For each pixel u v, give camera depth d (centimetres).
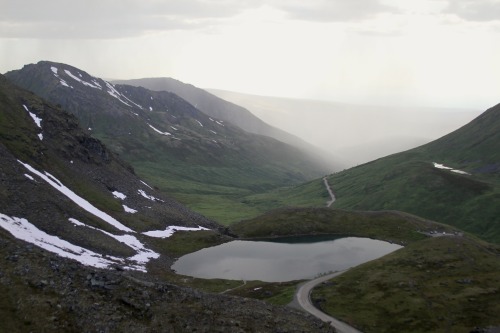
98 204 16150
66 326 4741
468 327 8444
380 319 8944
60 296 5184
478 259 12612
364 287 10794
